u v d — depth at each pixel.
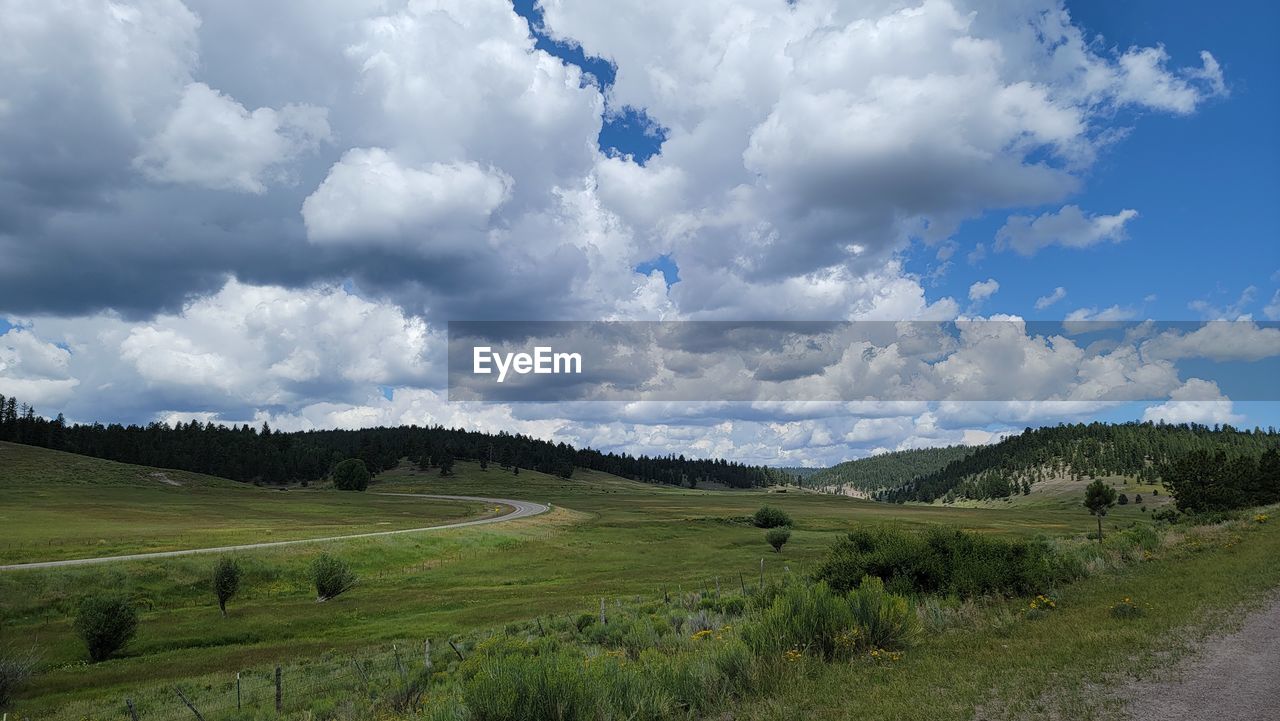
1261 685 8.66
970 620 14.38
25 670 28.00
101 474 173.00
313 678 24.17
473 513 138.12
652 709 9.07
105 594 37.88
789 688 9.84
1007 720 7.94
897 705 8.70
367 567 68.06
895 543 19.39
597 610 31.16
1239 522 35.31
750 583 44.41
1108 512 191.50
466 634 31.28
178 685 27.31
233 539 74.62
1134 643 10.98
